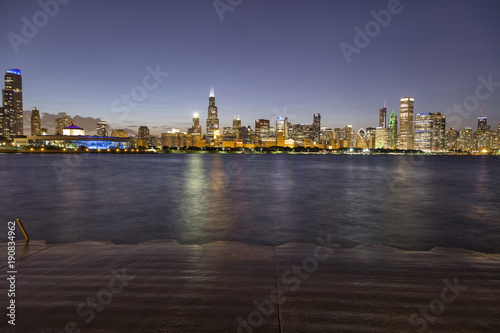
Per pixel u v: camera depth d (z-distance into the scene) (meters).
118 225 13.77
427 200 22.31
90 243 6.21
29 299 3.81
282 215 16.12
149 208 18.22
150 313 3.49
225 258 5.31
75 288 4.13
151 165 83.06
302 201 21.44
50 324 3.26
